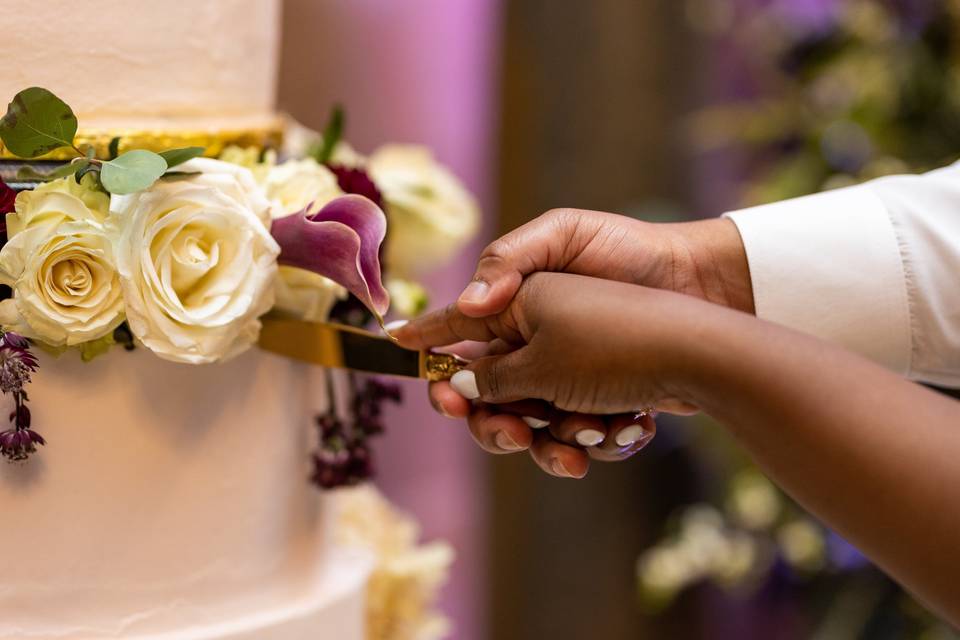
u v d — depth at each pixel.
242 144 1.01
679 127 2.17
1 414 0.92
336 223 0.94
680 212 2.18
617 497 2.20
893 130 1.59
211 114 1.01
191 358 0.92
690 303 0.89
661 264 1.03
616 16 2.14
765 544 1.73
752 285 1.04
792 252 1.04
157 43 0.98
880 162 1.55
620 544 2.21
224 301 0.92
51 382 0.93
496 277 0.95
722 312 0.89
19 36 0.94
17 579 0.93
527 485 2.21
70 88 0.95
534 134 2.16
